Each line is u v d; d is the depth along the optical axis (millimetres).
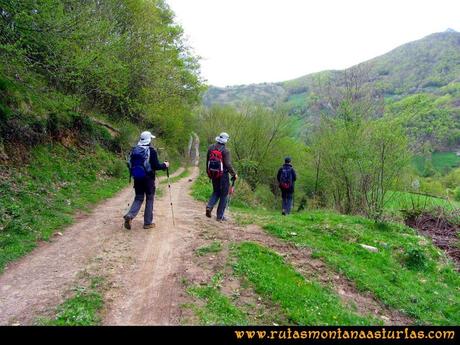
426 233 11523
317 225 9406
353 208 15047
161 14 32156
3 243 6445
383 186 13656
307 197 24234
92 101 20688
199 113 36344
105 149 18203
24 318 4238
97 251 6504
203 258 6301
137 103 22609
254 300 5113
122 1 20344
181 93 31312
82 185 12484
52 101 13359
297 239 7934
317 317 4938
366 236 8992
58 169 12203
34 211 8383
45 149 12492
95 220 8766
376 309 5812
